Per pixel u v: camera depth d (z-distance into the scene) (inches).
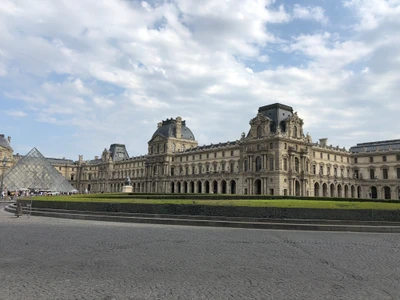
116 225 1514.5
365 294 561.9
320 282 625.6
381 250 954.7
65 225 1493.6
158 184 7524.6
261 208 1545.3
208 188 6604.3
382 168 6220.5
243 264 755.4
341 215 1498.5
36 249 901.8
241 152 5787.4
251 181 5393.7
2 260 769.6
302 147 5511.8
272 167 5172.2
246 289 578.6
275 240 1115.9
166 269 701.9
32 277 634.8
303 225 1434.5
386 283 624.7
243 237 1172.5
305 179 5344.5
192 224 1541.6
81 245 970.1
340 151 6456.7
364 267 743.7
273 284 609.0
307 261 796.6
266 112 5713.6
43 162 4945.9
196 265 739.4
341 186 6136.8
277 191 5004.9
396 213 1488.7
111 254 847.1
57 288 571.2
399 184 5900.6
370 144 6732.3
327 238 1184.8
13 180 4623.5
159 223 1600.6
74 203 1985.7
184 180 6840.6
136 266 724.7
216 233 1266.0
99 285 589.6
